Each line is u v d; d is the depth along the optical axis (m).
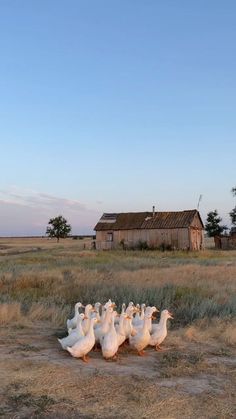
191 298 16.97
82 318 10.82
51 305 15.39
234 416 7.28
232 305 15.47
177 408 7.46
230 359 10.30
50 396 7.78
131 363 9.84
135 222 56.31
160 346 11.21
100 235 57.34
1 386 8.18
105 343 9.95
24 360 9.70
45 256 42.44
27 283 20.23
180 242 53.72
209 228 92.25
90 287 19.23
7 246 83.75
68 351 10.02
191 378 8.95
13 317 13.65
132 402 7.65
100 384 8.38
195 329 12.60
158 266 31.17
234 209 81.75
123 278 22.33
